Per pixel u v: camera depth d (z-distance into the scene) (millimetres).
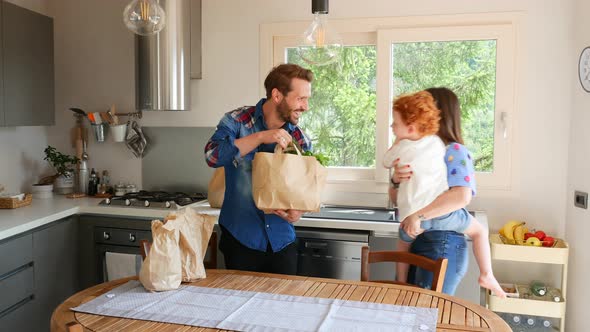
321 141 3629
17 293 2916
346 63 3545
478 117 3357
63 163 3814
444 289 2330
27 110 3371
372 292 1956
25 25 3334
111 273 3340
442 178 2252
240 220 2404
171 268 1965
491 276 2422
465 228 2363
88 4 3873
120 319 1689
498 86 3275
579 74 3025
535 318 3172
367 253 2240
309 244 3064
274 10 3578
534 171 3266
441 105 2340
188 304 1816
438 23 3326
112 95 3883
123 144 3891
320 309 1768
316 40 2291
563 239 3250
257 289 1986
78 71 3922
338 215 3170
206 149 2367
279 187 2104
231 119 2408
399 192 2309
